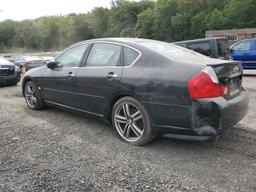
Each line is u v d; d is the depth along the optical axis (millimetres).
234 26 53406
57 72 5469
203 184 3158
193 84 3551
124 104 4277
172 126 3775
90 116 4934
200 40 11734
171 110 3730
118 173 3420
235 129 4801
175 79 3693
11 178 3342
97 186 3156
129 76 4137
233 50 13867
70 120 5508
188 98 3584
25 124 5305
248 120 5293
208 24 56969
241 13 52469
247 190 3041
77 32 97500
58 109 6340
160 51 4172
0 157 3887
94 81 4621
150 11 73688
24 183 3234
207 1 62188
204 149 4055
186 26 63688
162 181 3230
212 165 3582
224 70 3744
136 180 3260
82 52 5102
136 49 4289
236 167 3525
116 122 4449
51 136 4660
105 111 4578
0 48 101062
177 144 4238
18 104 7035
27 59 18281
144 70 4039
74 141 4430
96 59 4820
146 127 4023
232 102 3738
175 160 3734
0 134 4773
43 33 104500
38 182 3250
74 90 5043
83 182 3236
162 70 3869
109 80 4379
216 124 3561
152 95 3867
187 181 3223
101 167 3570
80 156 3889
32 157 3877
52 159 3809
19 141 4457
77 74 4965
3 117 5809
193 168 3514
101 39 4910
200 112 3537
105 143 4332
